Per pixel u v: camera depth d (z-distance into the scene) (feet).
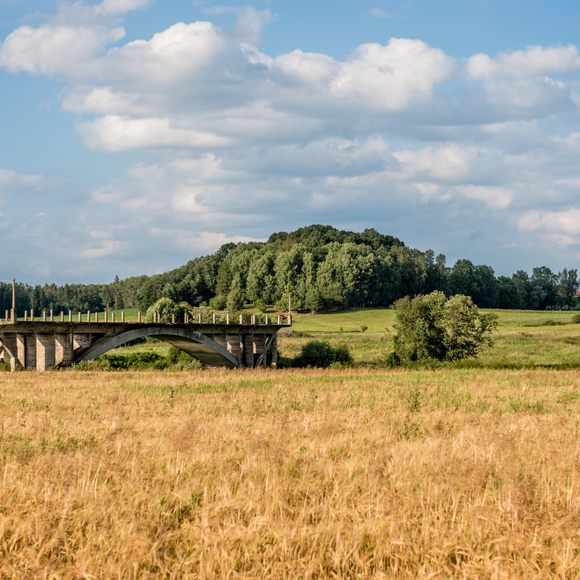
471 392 134.72
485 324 245.45
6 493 46.42
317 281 639.35
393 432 76.38
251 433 75.05
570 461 55.67
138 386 143.23
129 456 61.26
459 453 59.00
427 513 43.62
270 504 44.47
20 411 98.12
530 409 109.81
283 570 35.99
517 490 46.21
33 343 188.14
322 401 117.39
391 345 352.49
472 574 36.22
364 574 36.17
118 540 38.70
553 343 353.10
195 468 55.31
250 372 196.03
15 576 35.55
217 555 36.88
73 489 47.75
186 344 232.32
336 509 43.55
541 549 38.47
